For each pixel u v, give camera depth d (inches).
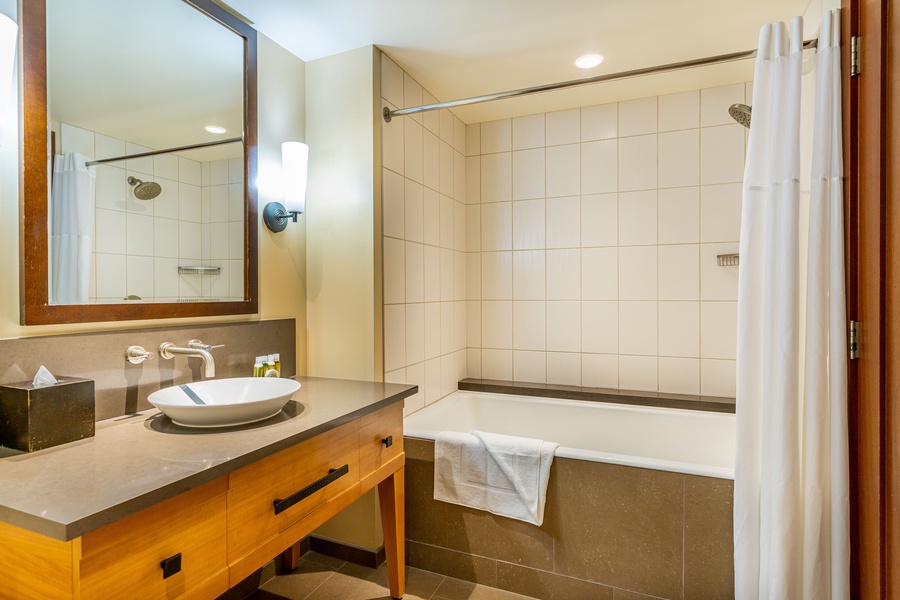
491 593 73.0
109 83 55.3
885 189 48.9
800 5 70.2
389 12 71.2
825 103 56.6
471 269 120.4
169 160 62.1
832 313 55.7
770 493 58.6
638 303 105.9
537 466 71.2
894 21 47.1
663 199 103.3
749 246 61.0
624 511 67.7
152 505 33.6
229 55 70.9
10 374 45.3
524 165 114.9
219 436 46.4
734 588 61.9
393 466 66.4
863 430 53.7
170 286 62.1
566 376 112.4
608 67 90.4
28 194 47.5
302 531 49.6
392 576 70.5
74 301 51.5
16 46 46.6
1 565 34.1
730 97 97.8
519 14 72.3
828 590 56.5
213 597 39.6
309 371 85.8
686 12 72.2
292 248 83.0
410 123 93.2
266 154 77.7
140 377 57.2
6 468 38.1
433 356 103.2
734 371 98.8
